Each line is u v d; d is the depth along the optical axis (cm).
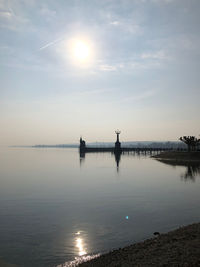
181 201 2700
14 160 10694
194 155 9181
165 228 1788
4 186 3784
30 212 2278
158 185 3847
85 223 1938
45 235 1675
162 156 10956
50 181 4334
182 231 1495
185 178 4653
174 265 991
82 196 3014
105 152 18350
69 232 1733
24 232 1741
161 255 1134
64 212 2272
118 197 2948
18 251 1427
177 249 1165
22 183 4097
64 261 1293
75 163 8750
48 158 12306
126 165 7788
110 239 1591
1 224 1920
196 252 1077
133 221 1978
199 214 2155
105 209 2381
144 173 5559
